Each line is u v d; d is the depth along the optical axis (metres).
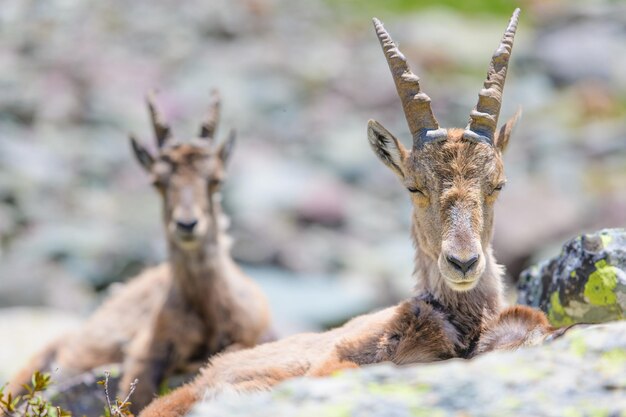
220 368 12.80
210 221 20.77
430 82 69.44
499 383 8.08
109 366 20.12
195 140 22.52
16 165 54.09
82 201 52.84
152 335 19.75
